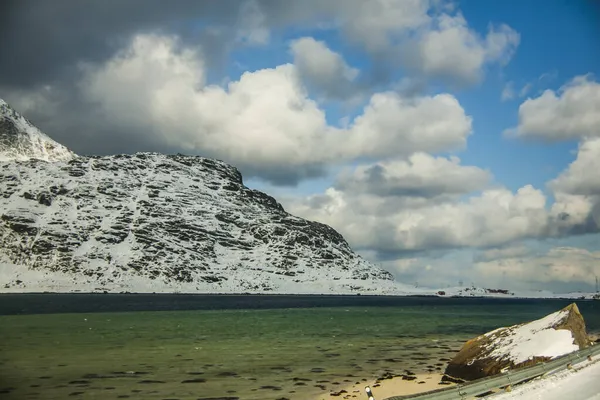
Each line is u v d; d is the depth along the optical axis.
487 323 85.94
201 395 28.11
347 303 196.00
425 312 128.38
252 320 91.31
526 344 29.38
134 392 28.83
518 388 20.97
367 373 34.81
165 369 36.28
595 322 91.69
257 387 30.17
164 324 80.06
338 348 48.97
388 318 99.69
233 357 42.41
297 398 27.27
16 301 177.62
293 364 38.78
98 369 36.09
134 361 39.84
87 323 81.62
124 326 75.62
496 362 29.28
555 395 19.53
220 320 90.56
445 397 17.55
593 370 24.34
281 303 185.88
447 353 45.50
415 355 44.06
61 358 41.22
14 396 27.84
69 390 29.31
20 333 63.59
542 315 113.94
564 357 25.58
